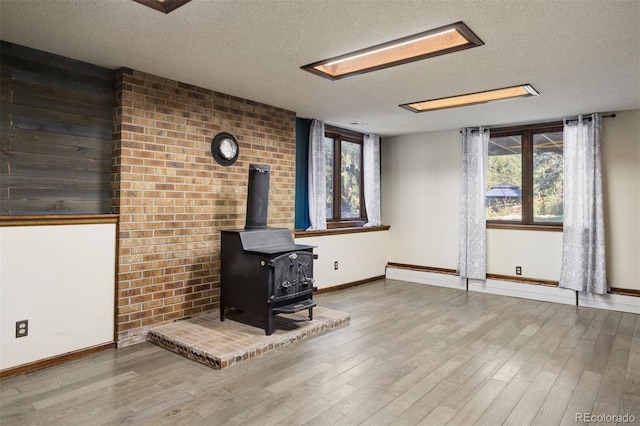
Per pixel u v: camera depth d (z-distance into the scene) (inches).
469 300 195.9
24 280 108.2
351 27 97.3
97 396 95.4
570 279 186.4
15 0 85.5
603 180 181.9
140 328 132.5
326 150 223.1
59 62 119.0
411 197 246.5
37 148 115.2
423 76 132.9
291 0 84.4
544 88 144.2
